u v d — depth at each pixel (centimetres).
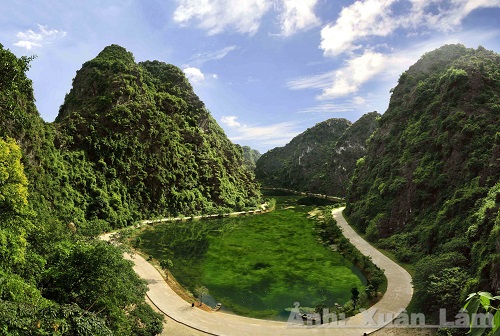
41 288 2059
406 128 7231
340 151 16788
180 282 4622
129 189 8900
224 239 7100
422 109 7162
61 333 1391
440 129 6097
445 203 5056
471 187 4766
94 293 2114
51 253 2603
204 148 12381
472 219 4166
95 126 8825
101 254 2186
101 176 8250
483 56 7162
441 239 4600
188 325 3284
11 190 2225
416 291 3497
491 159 4697
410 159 6481
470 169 5047
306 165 19600
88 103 9906
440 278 3247
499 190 3694
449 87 6456
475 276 3128
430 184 5712
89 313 1627
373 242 6159
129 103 9981
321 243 6694
